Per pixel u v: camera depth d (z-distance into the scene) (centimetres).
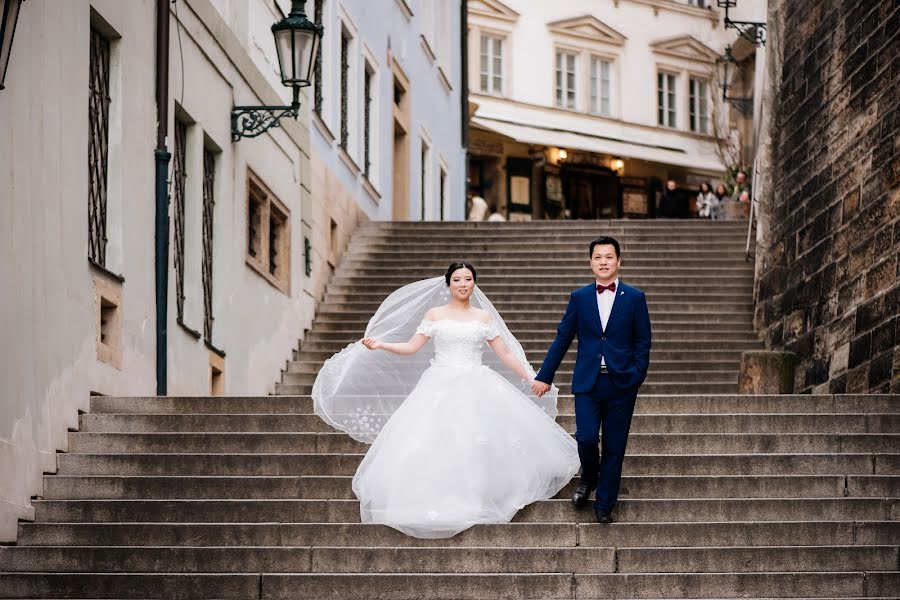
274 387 1825
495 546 976
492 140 5009
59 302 1104
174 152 1468
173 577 932
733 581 936
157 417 1145
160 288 1372
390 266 2253
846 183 1606
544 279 2086
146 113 1364
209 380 1550
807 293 1702
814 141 1742
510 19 5072
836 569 958
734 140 4972
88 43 1192
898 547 960
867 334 1479
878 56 1552
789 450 1103
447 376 1013
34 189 1055
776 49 1920
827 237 1650
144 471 1071
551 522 1005
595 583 933
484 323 1037
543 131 5075
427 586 930
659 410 1192
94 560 959
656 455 1070
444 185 3525
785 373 1524
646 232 2325
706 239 2291
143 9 1359
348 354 1102
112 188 1285
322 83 2256
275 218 1941
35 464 1030
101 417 1141
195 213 1524
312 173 2109
